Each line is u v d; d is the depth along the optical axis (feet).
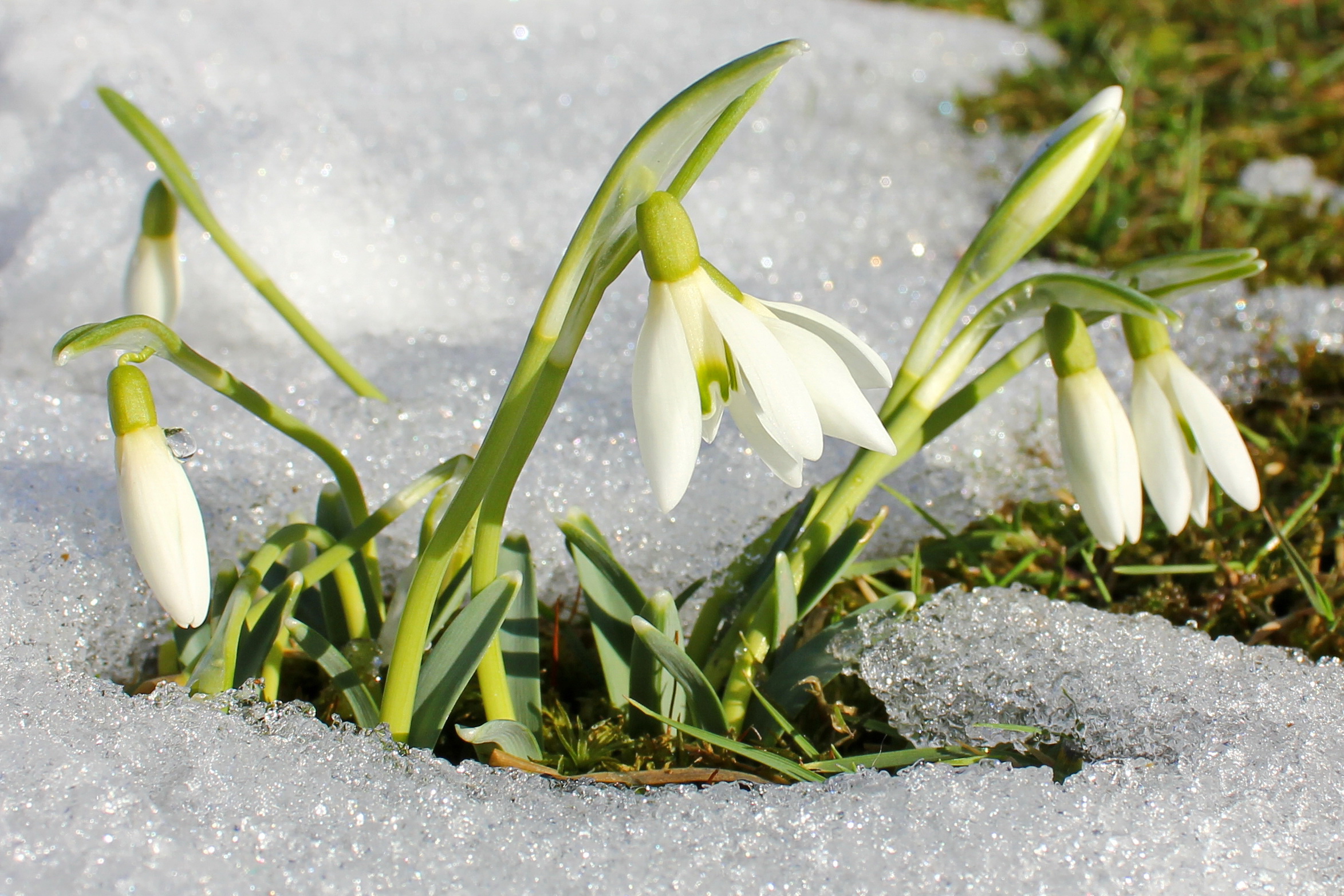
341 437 1.61
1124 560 1.61
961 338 1.43
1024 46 3.12
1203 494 1.43
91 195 2.05
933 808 1.37
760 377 1.28
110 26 2.56
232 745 1.38
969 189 2.47
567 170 2.37
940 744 1.45
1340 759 1.41
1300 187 2.36
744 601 1.49
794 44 1.28
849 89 2.83
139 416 1.33
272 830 1.35
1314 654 1.54
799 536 1.48
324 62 2.72
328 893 1.34
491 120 2.54
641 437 1.29
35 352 1.85
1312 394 1.79
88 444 1.58
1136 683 1.45
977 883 1.35
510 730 1.40
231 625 1.39
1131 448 1.40
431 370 1.71
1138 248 2.18
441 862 1.35
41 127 2.25
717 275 1.30
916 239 2.28
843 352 1.32
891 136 2.65
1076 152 1.39
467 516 1.36
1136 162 2.43
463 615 1.39
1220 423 1.41
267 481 1.58
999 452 1.66
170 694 1.40
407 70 2.73
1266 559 1.60
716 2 3.30
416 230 2.08
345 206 2.05
